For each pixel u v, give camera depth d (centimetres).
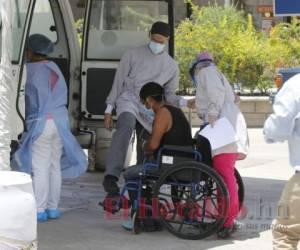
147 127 1136
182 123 989
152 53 1154
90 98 1368
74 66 1381
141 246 938
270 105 2255
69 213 1123
